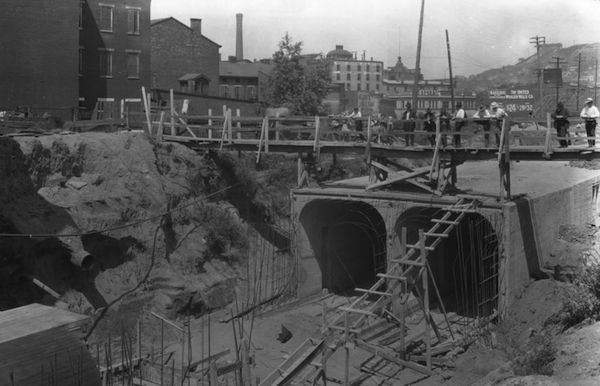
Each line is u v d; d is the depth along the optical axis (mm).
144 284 24312
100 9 47438
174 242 26625
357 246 33094
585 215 32688
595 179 34125
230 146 30219
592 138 23000
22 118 35219
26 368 7746
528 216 25812
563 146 24375
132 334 22297
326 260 30578
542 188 29719
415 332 24766
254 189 32844
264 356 21766
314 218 29656
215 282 26203
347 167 39531
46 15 43312
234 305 26328
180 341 22625
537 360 15039
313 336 23344
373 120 28391
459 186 30359
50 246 22016
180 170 29422
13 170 22812
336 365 21828
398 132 26938
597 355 14109
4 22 42156
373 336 22188
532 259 26031
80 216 23422
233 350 21750
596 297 19094
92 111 46875
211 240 27953
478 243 26719
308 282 29156
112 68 48219
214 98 47625
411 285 21062
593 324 16844
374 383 20312
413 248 21500
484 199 25297
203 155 31062
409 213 27766
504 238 24062
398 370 21391
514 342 21625
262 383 16484
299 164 29422
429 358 20328
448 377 20047
